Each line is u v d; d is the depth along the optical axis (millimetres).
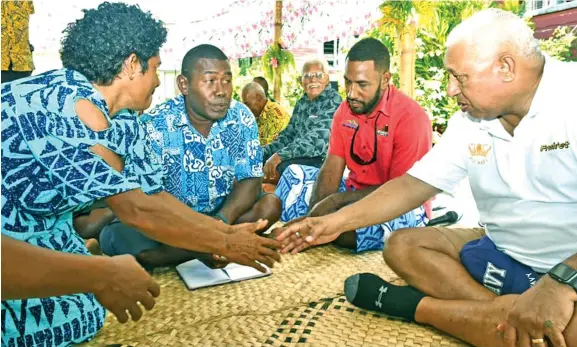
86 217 2605
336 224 1905
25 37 3438
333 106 3916
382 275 2289
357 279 1886
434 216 3348
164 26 1581
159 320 1855
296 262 2484
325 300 2020
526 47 1420
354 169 2850
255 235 1829
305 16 5160
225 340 1708
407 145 2574
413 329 1770
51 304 1546
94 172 1397
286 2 5379
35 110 1360
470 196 3973
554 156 1477
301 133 4098
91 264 1257
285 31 5449
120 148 1534
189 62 2301
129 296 1348
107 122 1449
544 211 1562
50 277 1180
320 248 2707
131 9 1498
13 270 1121
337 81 7445
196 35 6285
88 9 1494
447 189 1896
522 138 1521
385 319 1850
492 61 1425
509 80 1436
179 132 2402
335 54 8711
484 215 1791
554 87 1446
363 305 1884
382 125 2627
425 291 1815
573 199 1498
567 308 1294
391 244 1870
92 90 1430
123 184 1439
